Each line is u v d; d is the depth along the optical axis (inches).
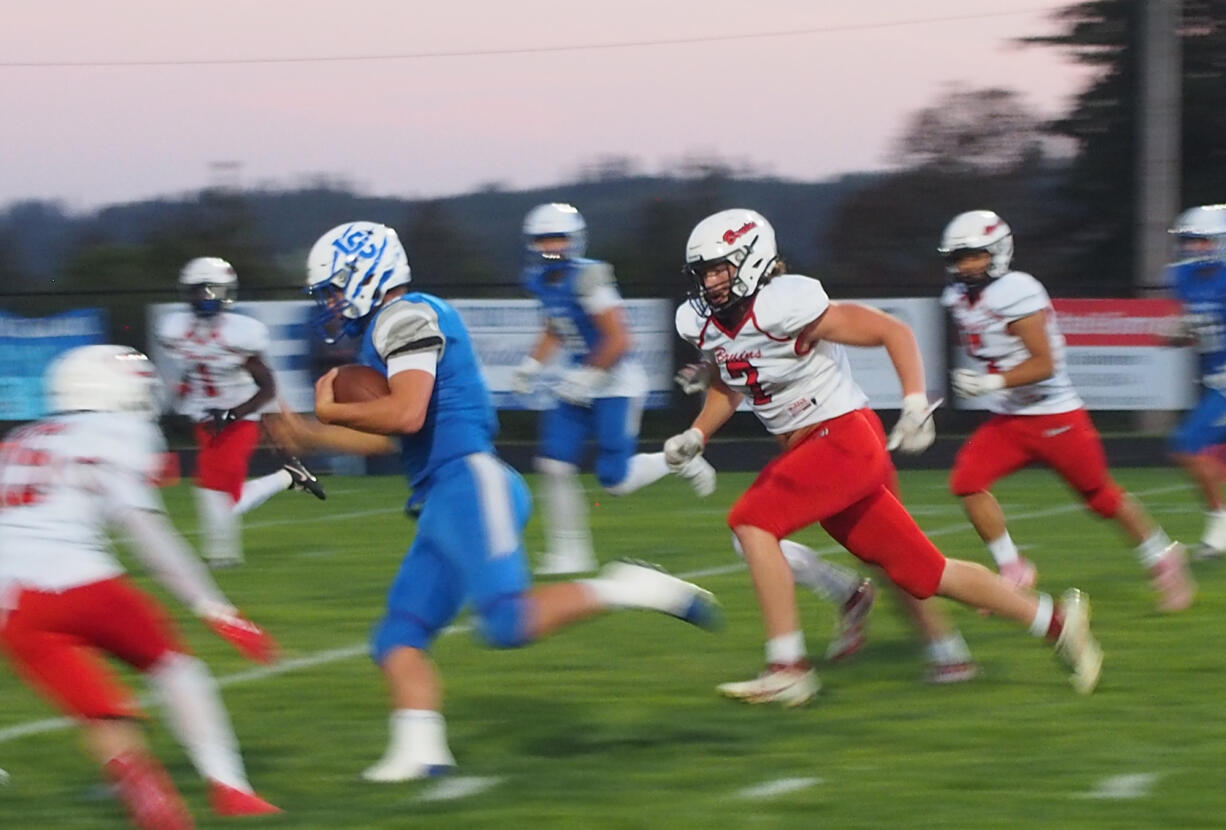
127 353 511.5
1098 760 564.1
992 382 827.4
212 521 1100.5
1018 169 3038.9
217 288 1083.9
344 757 587.5
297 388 1750.7
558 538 1048.8
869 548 661.9
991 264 858.8
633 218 2482.8
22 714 667.4
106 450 493.0
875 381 1775.3
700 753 587.2
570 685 701.3
